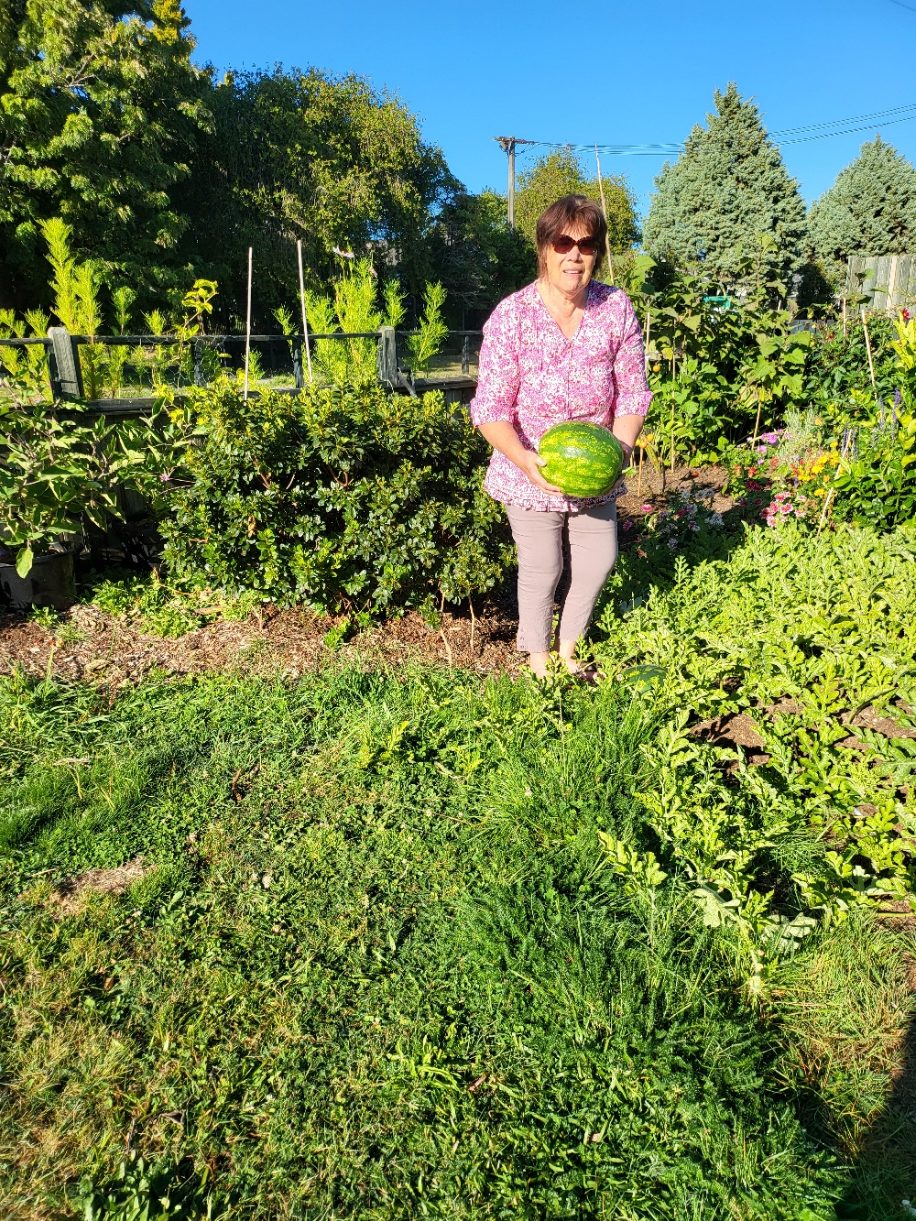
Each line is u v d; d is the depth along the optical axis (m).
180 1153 2.12
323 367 10.95
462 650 5.02
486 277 40.88
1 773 3.62
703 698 3.95
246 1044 2.41
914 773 3.49
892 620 4.54
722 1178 2.03
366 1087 2.30
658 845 3.16
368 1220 1.99
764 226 38.72
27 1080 2.27
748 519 7.23
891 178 37.59
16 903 2.90
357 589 4.99
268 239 28.91
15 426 5.25
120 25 24.30
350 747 3.85
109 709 4.20
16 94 22.64
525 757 3.60
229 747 3.85
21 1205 1.98
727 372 9.98
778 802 3.26
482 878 3.05
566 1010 2.46
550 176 50.53
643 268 9.27
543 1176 2.07
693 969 2.58
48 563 5.27
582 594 4.24
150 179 24.84
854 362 10.55
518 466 3.78
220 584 5.14
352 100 32.75
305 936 2.79
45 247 22.72
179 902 2.93
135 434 5.80
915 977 2.67
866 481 6.05
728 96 39.44
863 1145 2.17
